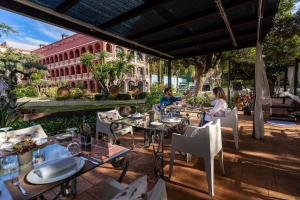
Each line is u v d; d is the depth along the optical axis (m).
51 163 1.40
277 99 9.66
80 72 27.19
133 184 1.03
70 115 6.97
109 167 3.14
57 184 1.27
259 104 4.47
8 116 4.41
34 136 2.45
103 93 19.09
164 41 4.44
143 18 3.12
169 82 6.25
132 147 4.07
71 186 2.36
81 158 1.59
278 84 12.56
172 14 2.98
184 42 4.61
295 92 7.33
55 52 30.97
